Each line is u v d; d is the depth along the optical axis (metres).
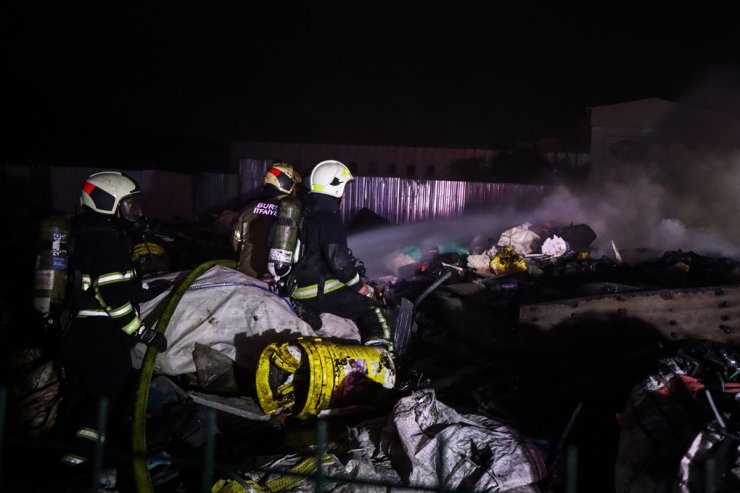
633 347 5.01
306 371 4.12
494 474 3.10
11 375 4.29
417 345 5.82
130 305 3.71
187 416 3.84
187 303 4.46
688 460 2.89
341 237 4.61
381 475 3.17
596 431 4.06
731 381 3.41
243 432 3.89
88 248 3.64
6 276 5.58
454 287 6.52
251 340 4.37
